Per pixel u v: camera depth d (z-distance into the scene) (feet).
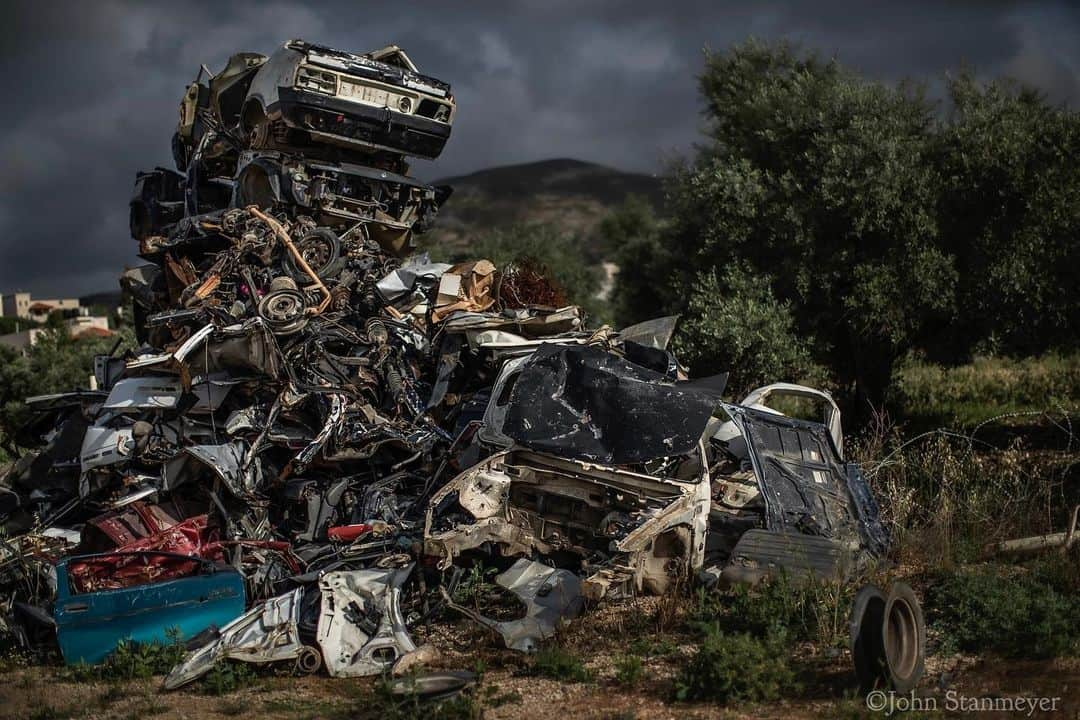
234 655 21.88
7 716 19.80
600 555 24.94
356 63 40.01
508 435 26.40
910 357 55.62
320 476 31.09
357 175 40.98
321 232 37.14
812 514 28.63
